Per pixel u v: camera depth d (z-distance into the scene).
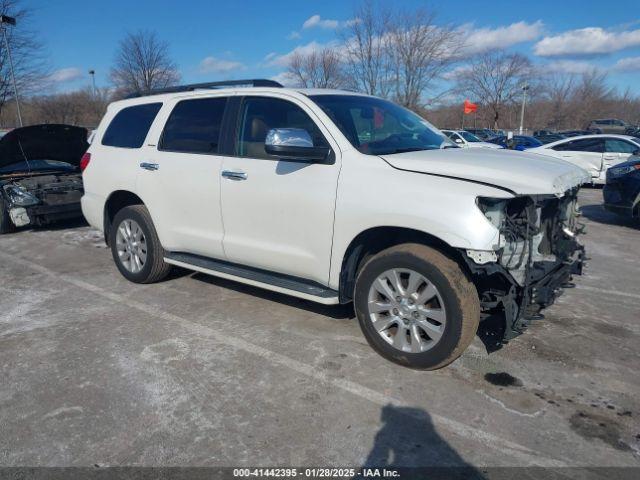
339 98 4.30
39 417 3.13
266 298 5.10
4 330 4.43
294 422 3.04
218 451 2.80
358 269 3.94
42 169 9.18
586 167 14.44
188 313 4.73
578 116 55.47
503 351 3.91
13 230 8.48
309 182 3.85
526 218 3.29
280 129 3.64
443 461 2.71
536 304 3.58
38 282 5.80
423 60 31.25
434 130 4.72
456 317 3.29
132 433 2.96
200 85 5.07
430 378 3.51
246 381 3.50
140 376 3.59
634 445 2.83
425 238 3.55
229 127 4.48
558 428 2.98
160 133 5.07
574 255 4.30
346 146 3.76
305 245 3.96
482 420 3.05
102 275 6.03
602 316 4.61
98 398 3.32
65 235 8.38
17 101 27.31
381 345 3.70
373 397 3.29
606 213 10.42
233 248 4.47
